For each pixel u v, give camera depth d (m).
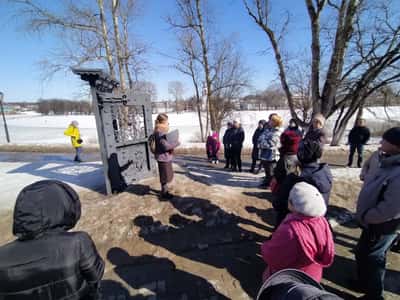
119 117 5.21
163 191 3.79
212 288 2.21
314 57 8.31
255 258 2.66
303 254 1.36
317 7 7.71
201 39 13.11
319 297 0.68
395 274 2.29
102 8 10.38
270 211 3.67
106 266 2.57
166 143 3.54
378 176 1.71
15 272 0.97
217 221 3.37
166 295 2.14
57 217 1.07
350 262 2.53
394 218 1.62
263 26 9.53
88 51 10.59
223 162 8.48
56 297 1.04
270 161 4.49
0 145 13.12
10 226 3.57
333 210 3.70
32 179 6.03
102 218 3.42
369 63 9.17
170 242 2.97
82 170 6.91
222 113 16.27
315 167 2.07
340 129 11.36
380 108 13.13
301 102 15.09
